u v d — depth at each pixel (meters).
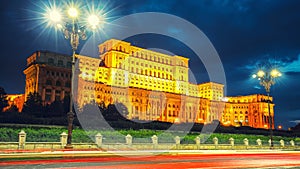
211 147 28.91
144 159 13.99
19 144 19.17
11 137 20.53
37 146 19.86
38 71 99.81
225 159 14.94
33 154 15.62
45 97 99.56
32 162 11.89
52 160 12.95
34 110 54.19
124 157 15.42
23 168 9.55
